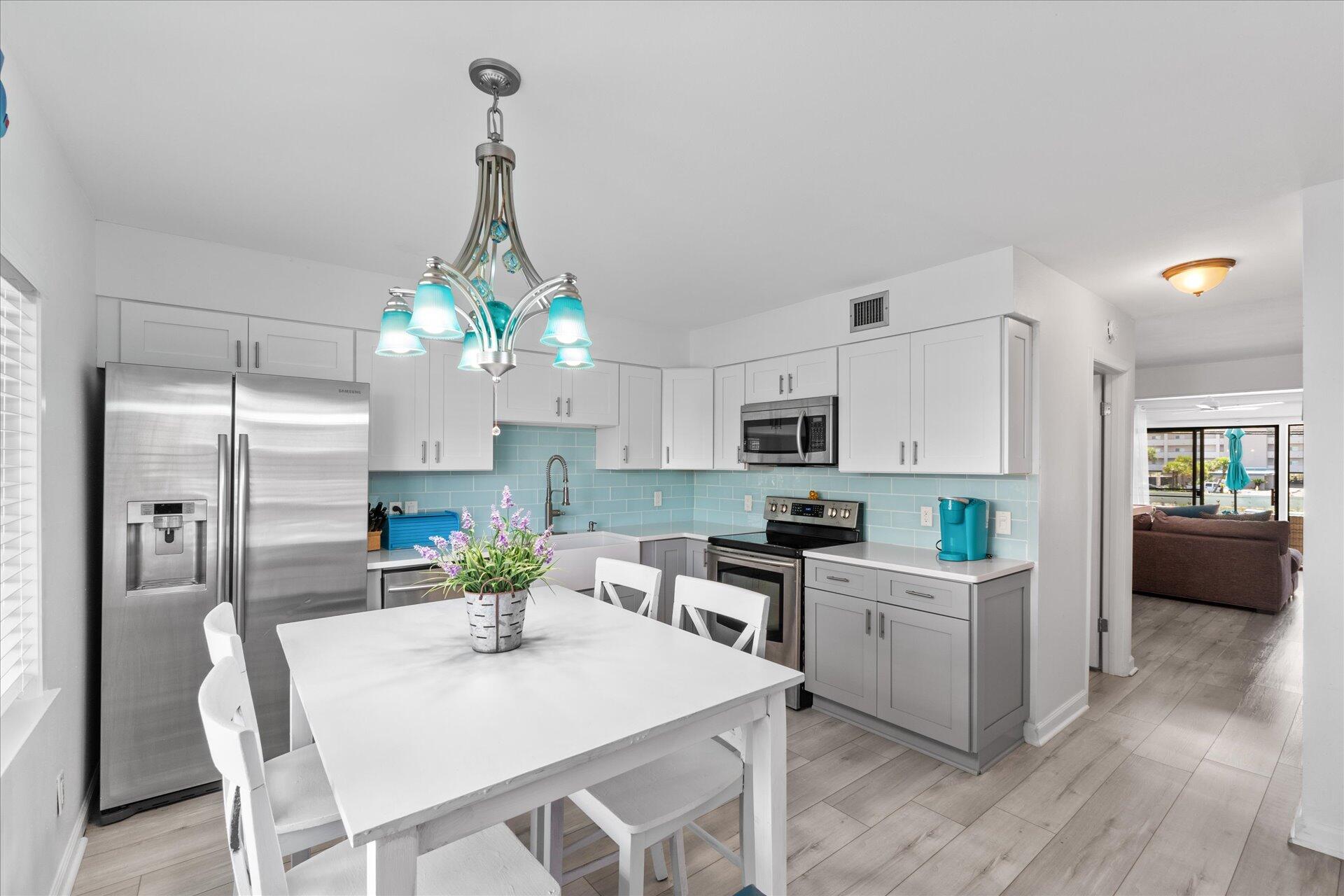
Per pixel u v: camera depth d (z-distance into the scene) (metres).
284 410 2.62
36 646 1.78
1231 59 1.51
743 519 4.55
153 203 2.36
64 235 2.02
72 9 1.35
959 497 3.30
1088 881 2.00
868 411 3.39
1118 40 1.45
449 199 2.33
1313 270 2.17
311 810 1.46
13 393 1.74
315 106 1.73
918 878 2.01
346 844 1.37
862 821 2.32
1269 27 1.40
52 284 1.89
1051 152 1.97
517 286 3.39
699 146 1.94
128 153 1.99
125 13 1.37
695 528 4.41
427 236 2.69
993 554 3.16
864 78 1.60
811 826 2.29
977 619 2.64
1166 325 4.57
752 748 1.61
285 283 2.94
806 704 3.37
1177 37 1.44
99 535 2.47
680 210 2.43
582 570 3.68
